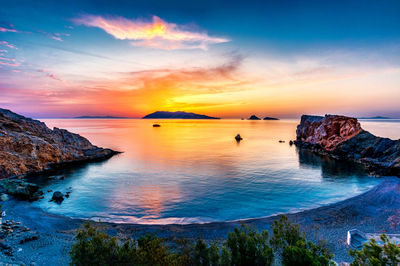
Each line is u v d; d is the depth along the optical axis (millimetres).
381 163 64438
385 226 28438
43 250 21672
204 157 81688
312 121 114938
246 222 30516
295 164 69938
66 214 33125
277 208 35594
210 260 15297
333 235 26172
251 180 51469
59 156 68750
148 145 116438
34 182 50281
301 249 13906
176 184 48469
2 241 22828
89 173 59062
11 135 58844
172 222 30781
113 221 30953
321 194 42094
